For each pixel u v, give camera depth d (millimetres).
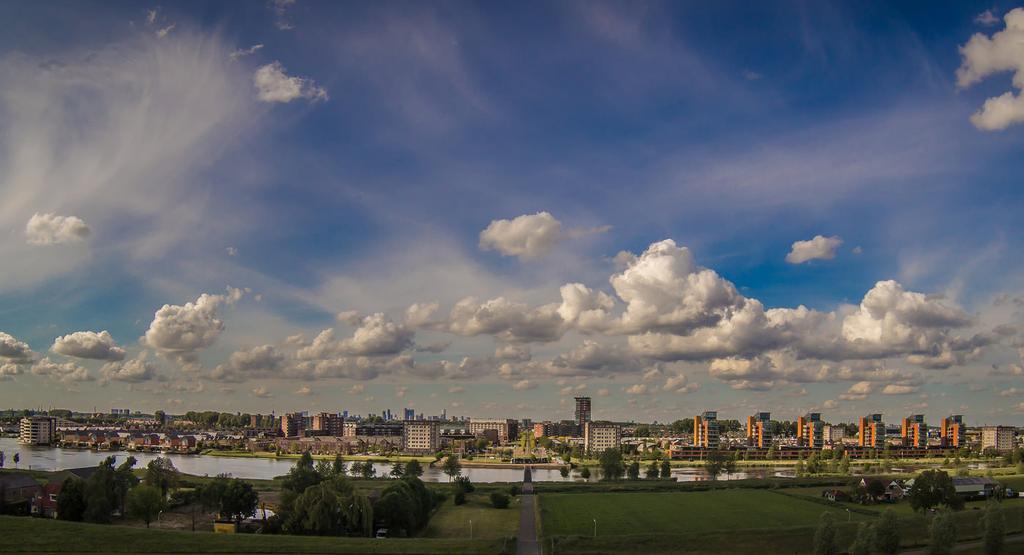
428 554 144375
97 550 137625
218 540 148375
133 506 177750
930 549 140750
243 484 189000
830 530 144125
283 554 141500
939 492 199875
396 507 176750
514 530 185250
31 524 150750
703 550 157125
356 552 144000
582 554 153125
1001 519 143875
